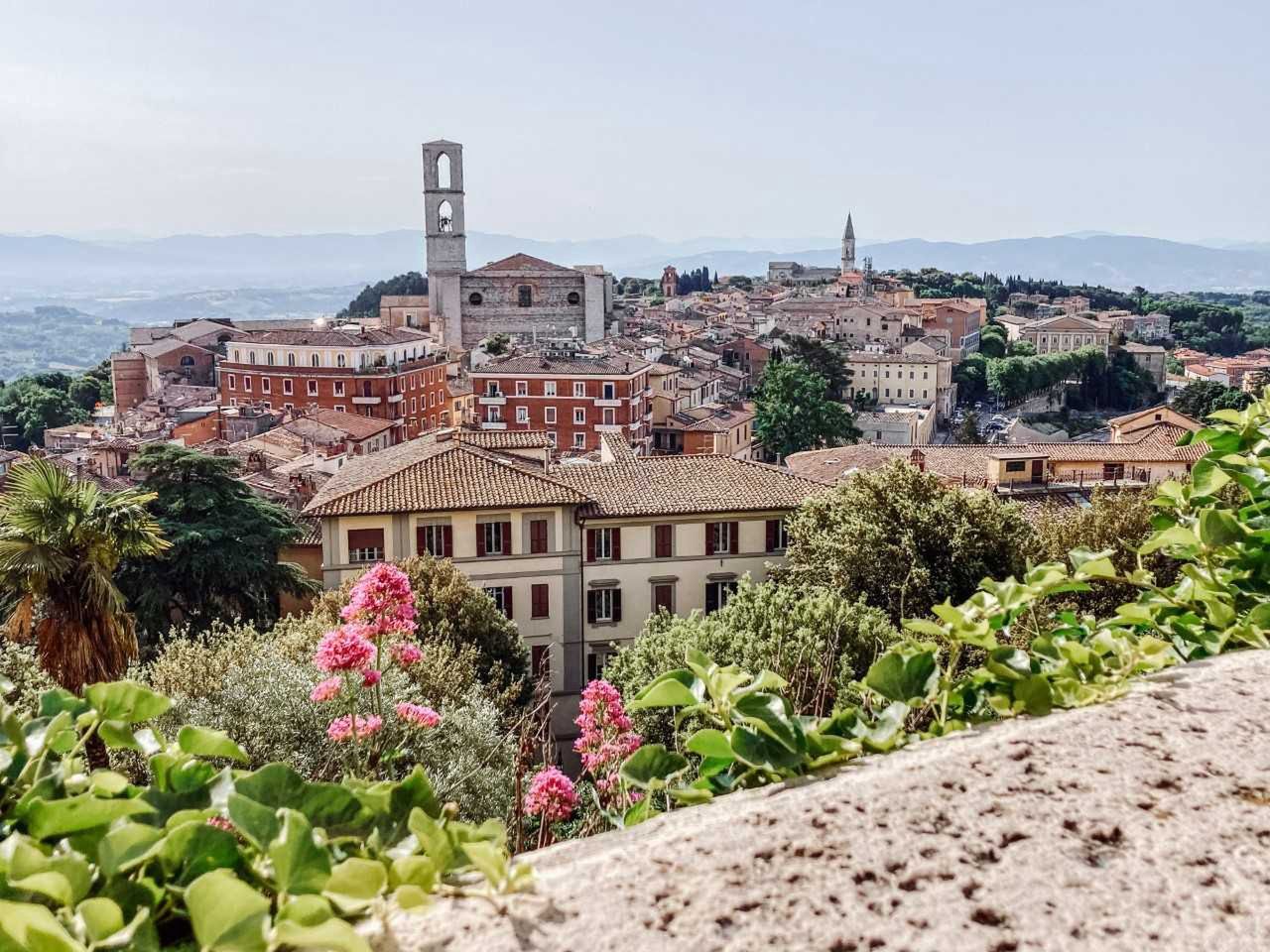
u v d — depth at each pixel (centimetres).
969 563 2531
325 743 1426
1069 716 211
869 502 2689
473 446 3819
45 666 1808
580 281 13312
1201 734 202
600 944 141
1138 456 4403
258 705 1491
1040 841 164
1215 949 142
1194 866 159
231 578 3422
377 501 3259
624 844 169
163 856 163
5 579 1739
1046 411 15988
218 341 13012
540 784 544
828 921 146
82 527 1780
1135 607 310
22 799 189
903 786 181
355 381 9188
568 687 3403
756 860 160
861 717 242
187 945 153
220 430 8112
